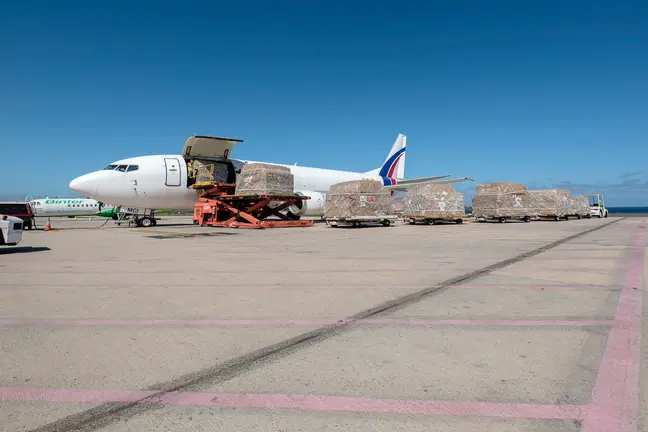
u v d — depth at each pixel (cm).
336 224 2112
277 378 241
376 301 427
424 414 199
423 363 261
